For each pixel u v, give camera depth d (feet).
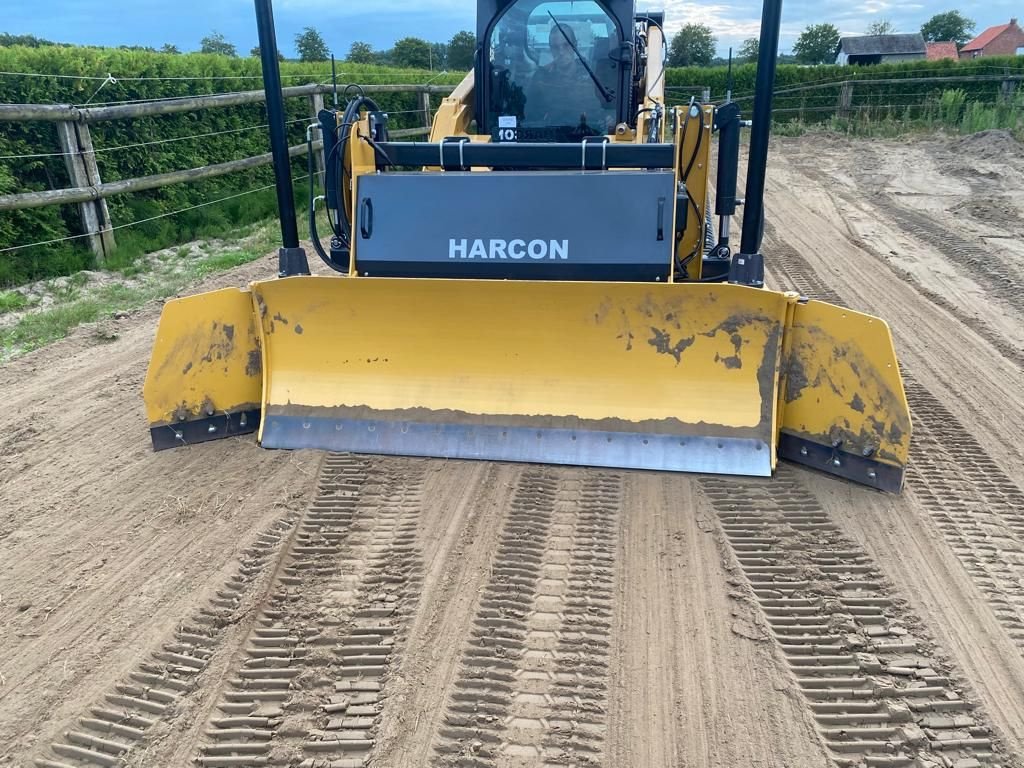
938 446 15.84
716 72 87.76
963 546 12.41
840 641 10.41
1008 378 19.66
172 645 10.37
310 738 9.00
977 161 51.16
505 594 11.28
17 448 15.78
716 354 14.03
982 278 28.68
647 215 14.56
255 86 39.52
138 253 30.86
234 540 12.52
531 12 19.03
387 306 14.65
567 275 14.84
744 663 10.02
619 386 14.42
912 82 73.26
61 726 9.16
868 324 13.17
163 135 34.04
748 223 14.37
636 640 10.41
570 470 14.35
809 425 14.11
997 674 9.87
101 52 31.94
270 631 10.62
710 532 12.66
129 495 13.85
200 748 8.91
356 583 11.57
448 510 13.29
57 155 28.30
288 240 16.24
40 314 24.04
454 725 9.15
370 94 50.11
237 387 15.57
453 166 16.11
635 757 8.72
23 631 10.59
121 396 18.37
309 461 14.66
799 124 70.79
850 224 37.17
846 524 12.89
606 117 19.40
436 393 14.94
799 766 8.60
